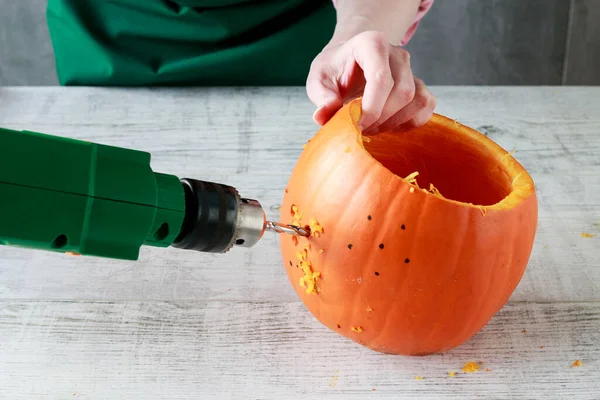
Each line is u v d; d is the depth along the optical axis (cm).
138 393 79
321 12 119
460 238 73
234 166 104
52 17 117
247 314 86
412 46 204
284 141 108
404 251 73
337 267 75
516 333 85
